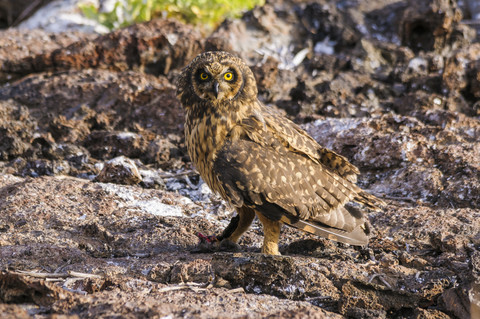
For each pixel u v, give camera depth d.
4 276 7.41
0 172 12.77
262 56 17.36
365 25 18.25
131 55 16.94
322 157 9.67
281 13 18.55
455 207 11.02
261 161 8.86
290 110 15.46
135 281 8.09
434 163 12.29
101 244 9.55
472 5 20.12
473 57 15.66
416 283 8.34
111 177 12.19
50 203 10.68
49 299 7.37
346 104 15.30
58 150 13.41
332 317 7.57
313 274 8.35
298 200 8.91
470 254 9.08
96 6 22.73
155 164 13.55
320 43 18.16
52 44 19.06
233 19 18.16
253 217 9.61
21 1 27.83
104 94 15.29
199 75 9.06
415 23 17.56
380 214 10.72
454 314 7.92
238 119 9.11
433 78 15.62
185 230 9.89
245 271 8.28
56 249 8.92
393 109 15.30
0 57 17.56
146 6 19.86
